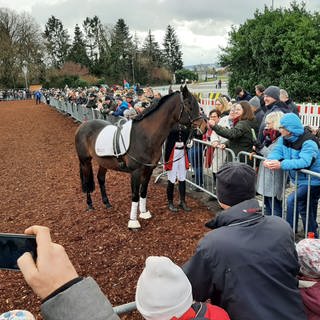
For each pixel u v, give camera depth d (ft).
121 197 21.84
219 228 5.76
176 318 4.40
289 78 53.21
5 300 12.10
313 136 13.03
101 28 256.93
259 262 5.34
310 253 6.01
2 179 29.37
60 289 2.34
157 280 4.43
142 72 255.50
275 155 13.66
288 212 14.20
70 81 209.77
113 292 12.36
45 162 34.65
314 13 56.49
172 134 17.95
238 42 58.54
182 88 16.19
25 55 203.31
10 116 86.53
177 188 22.79
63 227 17.99
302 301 5.81
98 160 18.29
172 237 16.03
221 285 5.45
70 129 56.75
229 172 6.14
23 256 2.48
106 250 15.31
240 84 58.95
